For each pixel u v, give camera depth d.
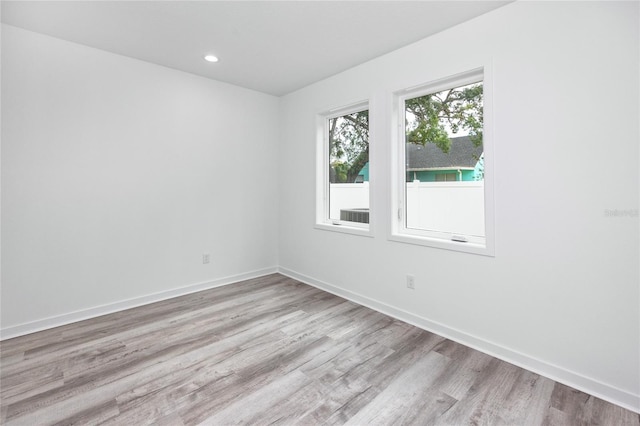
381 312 2.91
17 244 2.42
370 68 2.93
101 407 1.63
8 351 2.19
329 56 2.86
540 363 1.95
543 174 1.90
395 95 2.79
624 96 1.62
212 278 3.61
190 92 3.33
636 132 1.60
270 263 4.19
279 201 4.22
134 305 3.01
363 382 1.86
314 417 1.58
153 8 2.11
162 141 3.15
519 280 2.03
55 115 2.55
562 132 1.82
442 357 2.13
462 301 2.33
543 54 1.88
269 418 1.57
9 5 2.06
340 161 3.54
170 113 3.20
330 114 3.59
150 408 1.63
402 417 1.58
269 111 4.07
